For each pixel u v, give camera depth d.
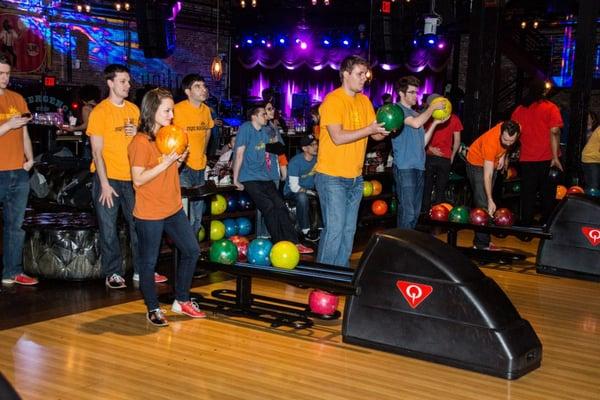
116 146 5.27
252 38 20.31
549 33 18.50
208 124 5.98
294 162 7.80
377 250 4.12
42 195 7.59
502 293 3.99
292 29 20.11
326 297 4.60
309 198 8.16
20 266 5.51
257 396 3.46
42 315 4.70
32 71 15.62
